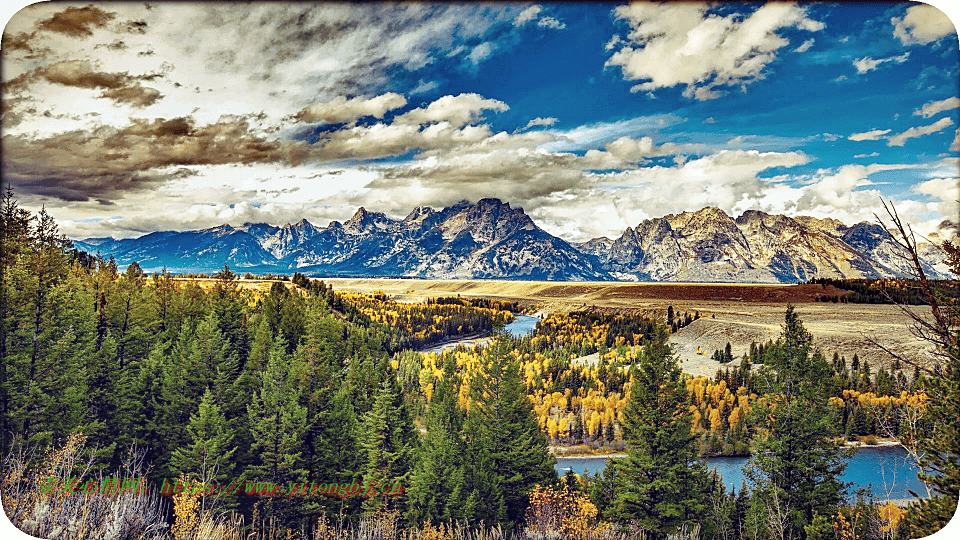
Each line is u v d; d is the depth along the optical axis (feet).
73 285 143.02
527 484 126.11
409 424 129.18
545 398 264.52
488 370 141.18
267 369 136.87
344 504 117.60
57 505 41.68
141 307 158.61
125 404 125.29
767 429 101.35
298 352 146.00
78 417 109.29
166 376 134.62
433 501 107.34
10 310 104.42
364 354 201.05
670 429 112.47
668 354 116.47
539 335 492.54
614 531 73.87
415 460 121.60
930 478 52.95
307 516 108.99
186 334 153.28
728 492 118.42
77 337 122.72
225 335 177.27
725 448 172.14
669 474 106.83
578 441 229.04
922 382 50.96
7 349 104.63
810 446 93.61
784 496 88.99
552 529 75.66
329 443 127.75
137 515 43.50
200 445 111.14
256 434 123.65
